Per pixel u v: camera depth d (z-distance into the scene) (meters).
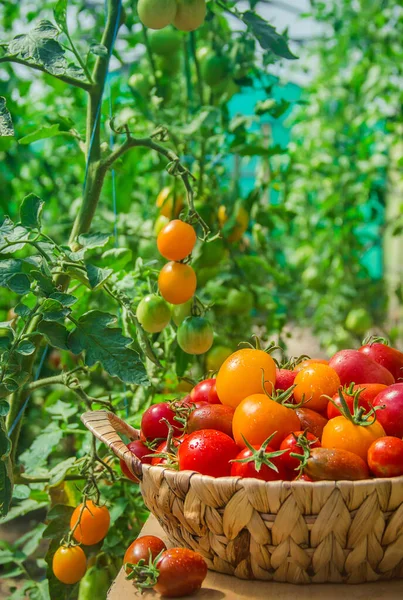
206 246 1.39
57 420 1.23
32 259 0.92
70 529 1.06
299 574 0.78
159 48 1.45
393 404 0.83
